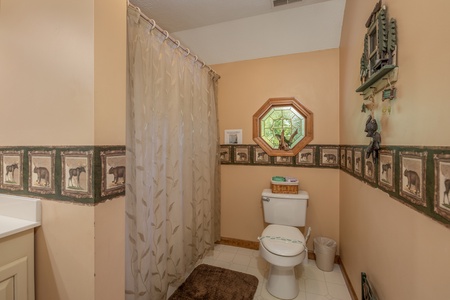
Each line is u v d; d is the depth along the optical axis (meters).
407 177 0.81
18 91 0.97
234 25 2.12
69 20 0.86
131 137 1.15
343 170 1.87
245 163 2.30
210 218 2.07
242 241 2.31
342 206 1.91
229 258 2.08
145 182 1.25
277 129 2.20
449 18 0.60
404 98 0.84
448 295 0.59
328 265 1.88
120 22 0.95
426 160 0.70
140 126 1.20
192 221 1.79
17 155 0.99
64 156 0.88
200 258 1.95
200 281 1.72
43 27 0.91
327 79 2.04
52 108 0.90
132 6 1.14
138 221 1.19
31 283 0.93
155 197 1.35
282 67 2.17
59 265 0.90
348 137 1.70
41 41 0.91
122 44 0.96
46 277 0.93
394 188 0.92
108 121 0.89
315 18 1.92
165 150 1.48
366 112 1.29
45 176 0.92
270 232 1.71
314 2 1.84
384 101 1.02
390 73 0.95
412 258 0.78
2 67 1.00
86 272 0.85
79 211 0.86
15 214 0.97
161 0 1.81
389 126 0.97
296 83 2.13
